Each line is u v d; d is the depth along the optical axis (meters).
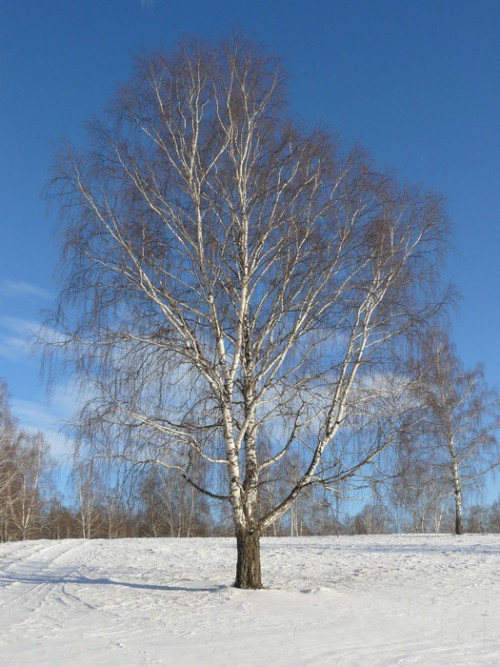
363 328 14.98
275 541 32.97
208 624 12.25
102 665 9.57
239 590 14.96
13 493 45.00
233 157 14.80
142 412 14.14
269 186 14.84
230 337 15.12
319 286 14.91
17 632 11.88
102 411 13.84
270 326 15.12
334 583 17.91
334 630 11.95
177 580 18.34
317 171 14.93
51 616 13.43
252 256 15.06
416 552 26.08
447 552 25.72
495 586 17.52
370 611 13.66
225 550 27.55
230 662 9.87
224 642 10.98
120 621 12.70
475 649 10.84
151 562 23.64
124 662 9.75
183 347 14.39
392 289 14.99
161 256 14.52
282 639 11.23
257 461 15.14
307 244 15.01
